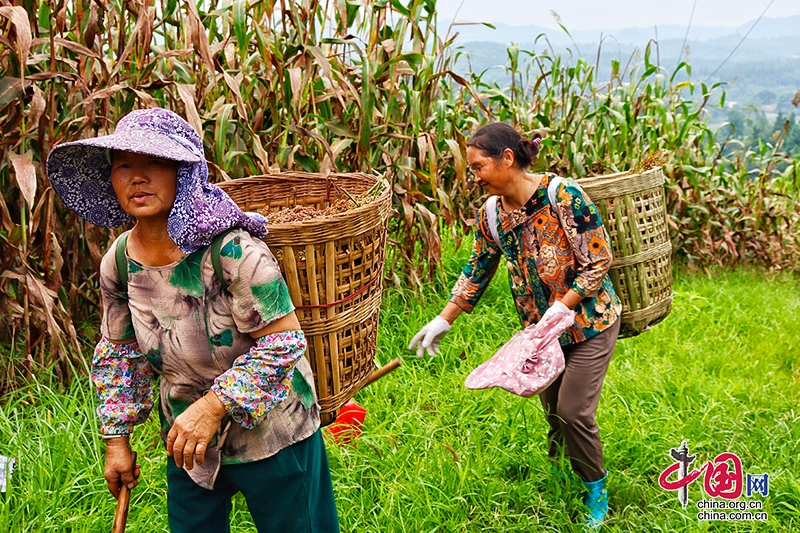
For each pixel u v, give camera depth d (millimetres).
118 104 3619
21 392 3385
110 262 1702
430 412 3469
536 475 2982
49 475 2656
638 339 4684
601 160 6211
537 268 2627
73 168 1610
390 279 4809
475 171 2568
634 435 3303
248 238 1639
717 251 6902
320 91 4262
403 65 4328
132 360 1858
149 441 3027
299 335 1692
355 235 2088
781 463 3229
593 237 2506
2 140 3268
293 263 2021
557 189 2525
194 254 1617
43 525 2441
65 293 3697
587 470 2764
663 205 3039
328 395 2182
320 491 2014
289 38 4125
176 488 1882
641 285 2951
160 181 1545
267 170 3484
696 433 3490
